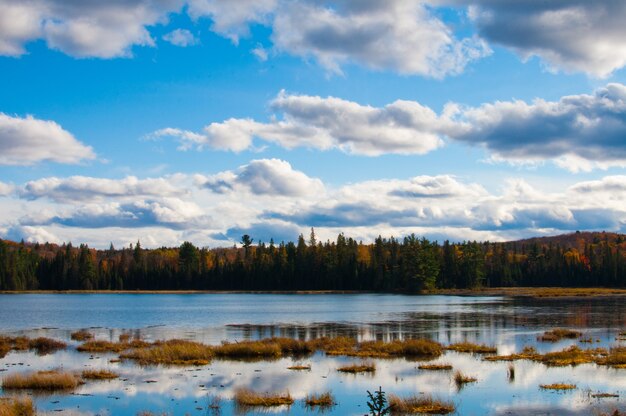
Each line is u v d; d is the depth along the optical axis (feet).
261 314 280.51
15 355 138.41
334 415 80.43
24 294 563.89
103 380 105.19
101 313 296.71
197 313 292.61
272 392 94.17
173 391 96.02
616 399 86.69
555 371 109.29
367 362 121.39
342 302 389.19
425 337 170.09
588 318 225.56
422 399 84.69
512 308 293.43
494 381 100.63
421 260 530.27
